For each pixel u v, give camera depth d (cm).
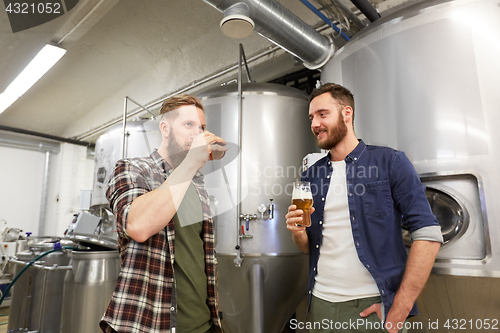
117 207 79
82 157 573
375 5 240
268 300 189
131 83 437
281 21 185
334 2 201
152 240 83
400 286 98
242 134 195
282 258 184
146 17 312
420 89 135
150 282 80
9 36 307
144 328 77
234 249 180
